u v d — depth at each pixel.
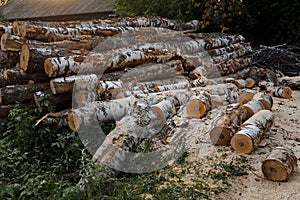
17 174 3.43
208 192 3.01
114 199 2.82
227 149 3.91
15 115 3.94
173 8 10.10
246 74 7.49
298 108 5.71
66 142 3.79
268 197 2.95
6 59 4.98
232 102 5.20
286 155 3.29
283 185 3.15
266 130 4.29
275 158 3.21
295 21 10.68
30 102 4.23
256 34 11.52
